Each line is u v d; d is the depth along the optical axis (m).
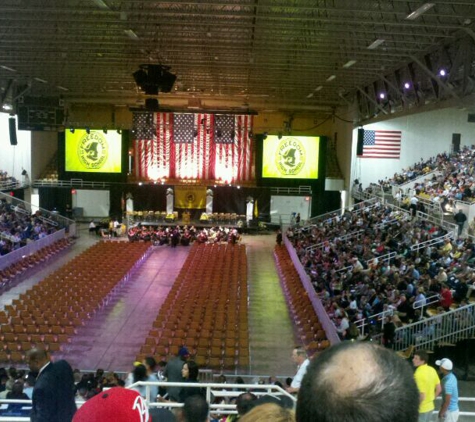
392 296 17.39
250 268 31.48
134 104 44.44
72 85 36.50
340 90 35.44
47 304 21.16
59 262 32.09
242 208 43.78
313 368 1.11
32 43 22.59
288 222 43.78
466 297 16.61
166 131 44.12
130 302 24.28
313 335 19.05
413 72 23.34
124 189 43.50
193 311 20.97
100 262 29.30
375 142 42.28
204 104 44.06
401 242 24.94
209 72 28.88
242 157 44.22
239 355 17.38
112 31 20.50
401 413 1.02
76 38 21.39
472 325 14.53
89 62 26.47
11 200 40.03
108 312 22.81
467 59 17.14
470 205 26.14
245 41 20.52
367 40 19.61
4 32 20.34
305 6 15.24
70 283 24.48
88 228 42.94
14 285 26.91
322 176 42.94
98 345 19.08
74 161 43.25
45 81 33.84
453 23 16.41
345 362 1.09
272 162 42.94
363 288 19.20
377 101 30.41
